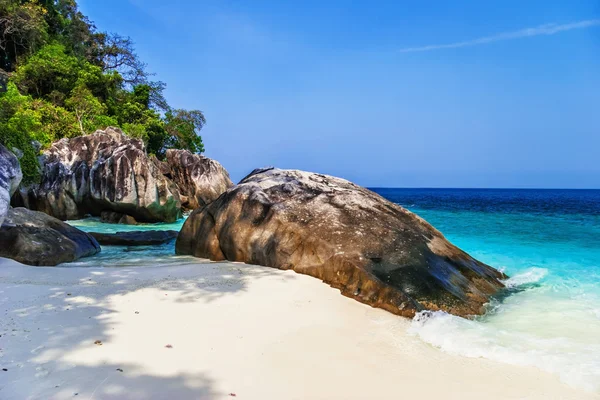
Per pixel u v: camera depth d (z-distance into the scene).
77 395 3.70
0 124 20.31
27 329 5.12
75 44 39.72
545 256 13.48
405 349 5.27
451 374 4.63
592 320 6.91
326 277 8.12
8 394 3.64
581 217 27.97
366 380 4.37
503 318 7.02
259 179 11.79
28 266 8.89
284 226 9.44
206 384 4.05
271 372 4.39
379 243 8.53
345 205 10.07
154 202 22.39
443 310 6.95
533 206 43.56
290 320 6.00
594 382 4.49
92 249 12.19
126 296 6.70
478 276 8.91
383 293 7.00
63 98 31.45
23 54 32.59
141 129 35.50
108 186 21.95
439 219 26.83
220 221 10.78
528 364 4.93
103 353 4.55
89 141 24.27
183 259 10.93
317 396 3.98
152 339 5.01
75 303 6.23
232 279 8.07
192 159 30.56
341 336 5.54
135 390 3.85
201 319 5.80
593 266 11.72
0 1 29.77
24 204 21.94
